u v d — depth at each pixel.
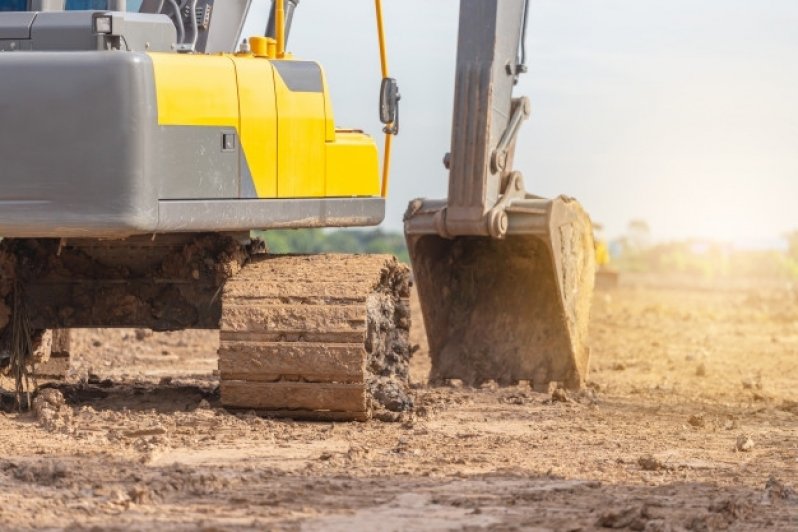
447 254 31.56
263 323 22.75
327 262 24.55
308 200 24.56
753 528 15.57
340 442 21.14
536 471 18.94
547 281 30.75
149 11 25.08
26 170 21.48
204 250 24.06
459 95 29.69
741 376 36.31
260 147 23.53
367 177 25.88
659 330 52.88
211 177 22.73
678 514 16.12
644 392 31.17
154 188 21.83
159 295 24.56
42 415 22.77
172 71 22.22
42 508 15.76
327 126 24.91
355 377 22.64
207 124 22.66
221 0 25.98
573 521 15.68
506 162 30.39
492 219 29.23
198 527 14.95
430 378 30.84
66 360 28.98
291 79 24.27
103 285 24.61
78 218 21.47
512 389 29.59
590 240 31.22
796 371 38.16
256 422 22.64
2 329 24.73
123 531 14.71
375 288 24.39
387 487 17.48
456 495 17.08
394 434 22.12
